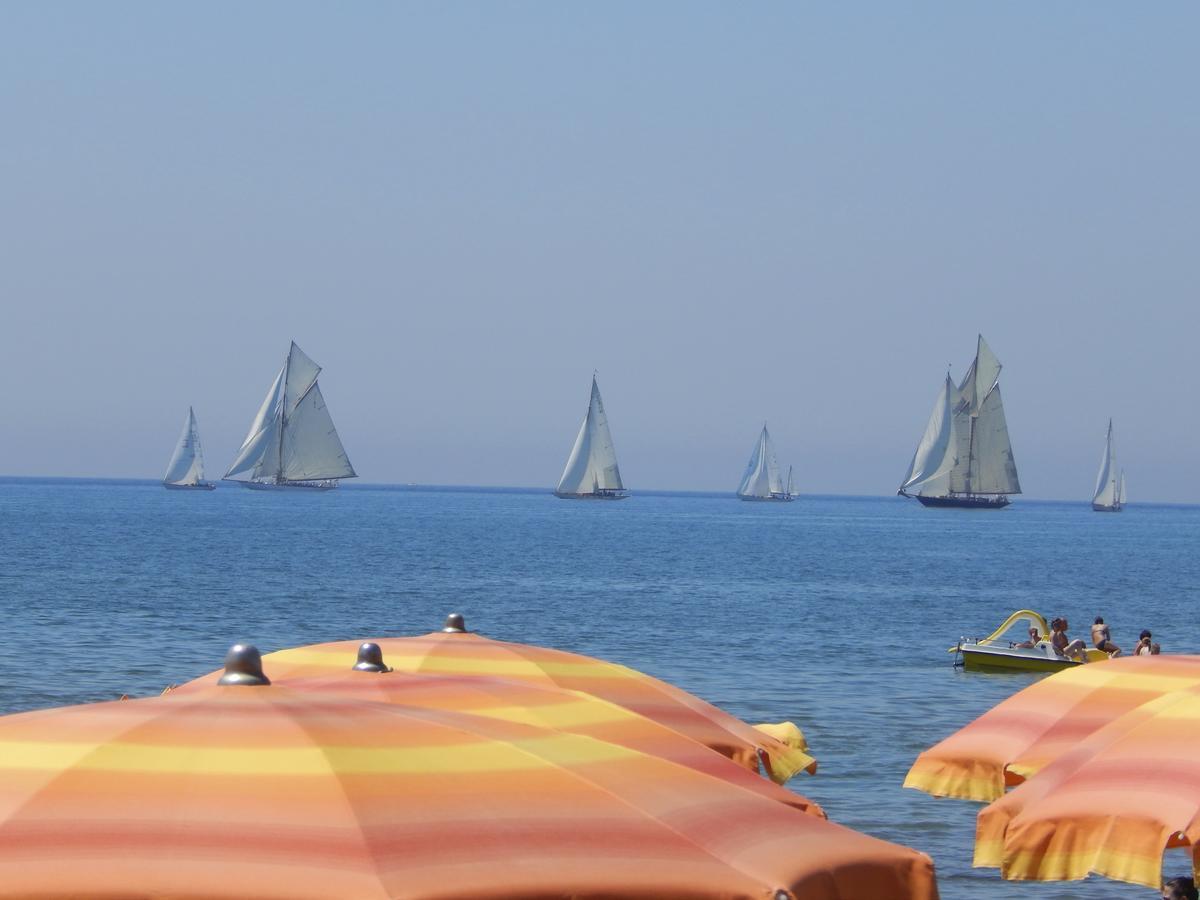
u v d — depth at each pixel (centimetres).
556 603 14100
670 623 12200
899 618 13275
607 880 1109
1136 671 2530
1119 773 1992
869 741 6203
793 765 2358
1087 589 18362
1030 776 2347
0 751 1229
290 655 2530
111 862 1066
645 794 1291
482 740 1320
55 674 7894
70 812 1127
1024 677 8806
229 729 1271
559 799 1228
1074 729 2397
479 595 14938
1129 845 1891
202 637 10119
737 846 1216
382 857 1092
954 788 2477
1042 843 1952
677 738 1852
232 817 1130
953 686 8325
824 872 1197
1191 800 1895
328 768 1205
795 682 8400
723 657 9700
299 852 1091
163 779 1177
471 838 1139
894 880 1249
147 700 1391
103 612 11838
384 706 1402
